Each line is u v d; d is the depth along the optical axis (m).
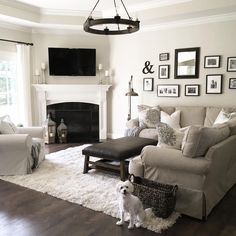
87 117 6.36
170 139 2.76
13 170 3.73
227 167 3.08
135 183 2.73
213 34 5.00
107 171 3.71
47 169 3.96
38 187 3.28
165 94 5.68
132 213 2.37
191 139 2.45
